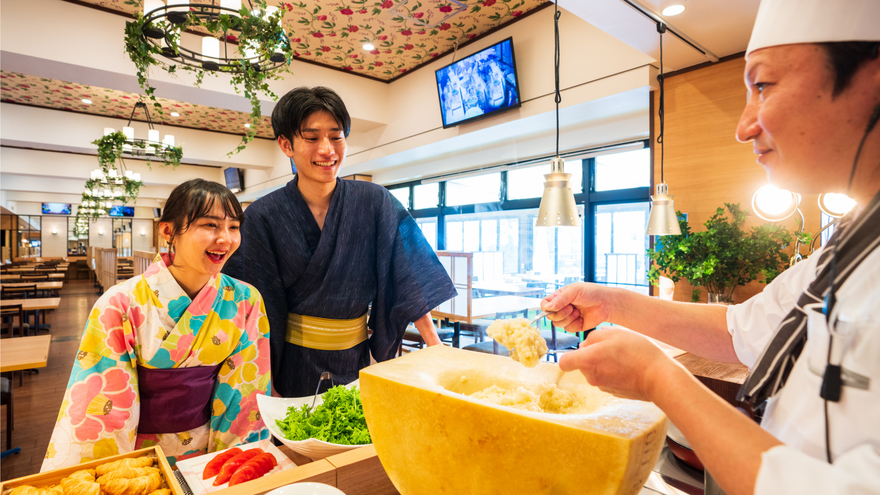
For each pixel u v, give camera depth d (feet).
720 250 9.00
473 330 14.76
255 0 10.36
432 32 14.30
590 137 15.48
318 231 4.49
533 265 19.63
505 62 13.33
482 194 21.79
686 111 10.74
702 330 2.36
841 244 1.33
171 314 3.66
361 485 2.49
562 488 1.46
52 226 59.00
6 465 8.86
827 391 1.19
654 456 1.50
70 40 12.10
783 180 1.41
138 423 3.71
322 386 4.40
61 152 29.60
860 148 1.20
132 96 19.94
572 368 1.61
